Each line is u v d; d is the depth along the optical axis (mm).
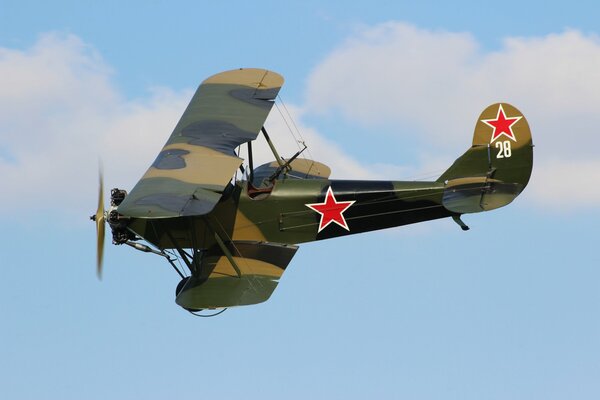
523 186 74438
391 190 75375
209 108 80500
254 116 78938
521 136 74312
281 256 73875
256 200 75188
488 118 74938
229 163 72000
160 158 73500
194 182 69438
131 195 68500
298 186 75688
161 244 75062
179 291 73250
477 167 75000
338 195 75500
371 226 76312
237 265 72688
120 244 75688
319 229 75938
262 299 68750
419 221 76125
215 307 68250
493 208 72875
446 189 74562
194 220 74562
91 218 73812
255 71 87188
